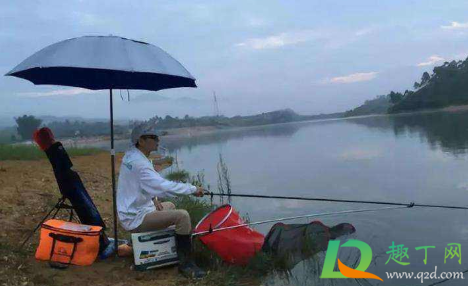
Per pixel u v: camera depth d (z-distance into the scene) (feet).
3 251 15.64
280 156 54.29
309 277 14.48
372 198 25.96
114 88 16.67
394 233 18.35
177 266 15.66
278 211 24.12
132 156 15.52
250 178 37.45
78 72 15.89
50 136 16.43
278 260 15.35
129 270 15.33
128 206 15.44
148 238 15.28
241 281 14.60
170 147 89.92
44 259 15.31
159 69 13.79
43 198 24.32
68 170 16.53
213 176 40.27
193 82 15.69
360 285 13.78
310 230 17.22
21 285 13.44
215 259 15.70
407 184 28.71
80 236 15.34
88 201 16.76
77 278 14.47
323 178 34.35
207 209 23.97
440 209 21.77
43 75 15.96
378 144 58.44
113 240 17.79
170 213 15.19
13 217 20.10
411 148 49.52
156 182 15.06
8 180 28.55
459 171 31.45
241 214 23.76
